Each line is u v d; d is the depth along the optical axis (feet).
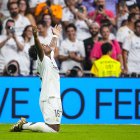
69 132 92.58
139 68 158.40
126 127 117.39
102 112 135.95
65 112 133.80
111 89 136.56
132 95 137.39
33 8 155.94
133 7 161.99
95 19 158.81
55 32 88.74
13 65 150.51
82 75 151.94
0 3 153.89
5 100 131.95
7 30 152.35
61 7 157.69
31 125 85.05
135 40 158.81
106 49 153.17
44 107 83.41
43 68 83.10
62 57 153.58
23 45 151.64
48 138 74.90
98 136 83.25
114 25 159.53
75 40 155.22
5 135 79.20
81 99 134.92
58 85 84.17
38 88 133.69
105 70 151.12
